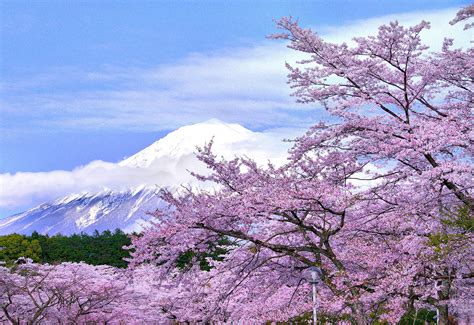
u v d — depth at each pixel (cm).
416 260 1266
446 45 1410
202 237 1310
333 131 1312
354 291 1289
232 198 1273
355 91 1371
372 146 1288
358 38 1355
